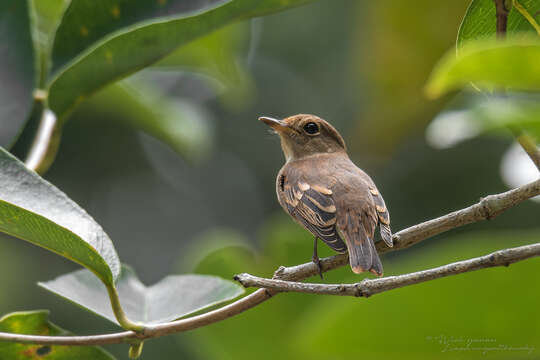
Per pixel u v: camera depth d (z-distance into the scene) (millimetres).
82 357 7441
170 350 16344
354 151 15859
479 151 15961
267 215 23656
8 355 7352
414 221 16156
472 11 6055
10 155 6582
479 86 5352
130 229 22516
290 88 21641
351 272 9250
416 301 6523
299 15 21516
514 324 6570
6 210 5922
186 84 23406
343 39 20781
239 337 8602
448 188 16203
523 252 5637
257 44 21734
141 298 7562
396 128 14820
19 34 8438
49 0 11766
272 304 8508
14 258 18312
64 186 20875
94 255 6094
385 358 6828
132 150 21672
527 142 6113
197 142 13555
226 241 9969
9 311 17734
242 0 7328
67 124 20516
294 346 7773
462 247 6609
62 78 7766
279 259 9445
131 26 8398
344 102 20266
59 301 18141
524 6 5871
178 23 7473
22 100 8281
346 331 6652
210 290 7613
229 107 23422
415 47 13789
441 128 4613
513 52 3508
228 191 23594
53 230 6027
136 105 12977
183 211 23141
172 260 22406
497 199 6602
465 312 6535
